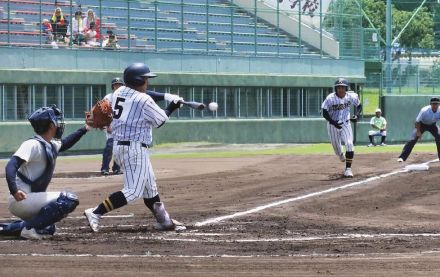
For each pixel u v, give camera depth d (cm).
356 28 8356
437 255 1833
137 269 1630
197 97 7150
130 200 2236
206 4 7388
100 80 6556
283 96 7731
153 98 2320
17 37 6256
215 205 2955
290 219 2594
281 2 7925
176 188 3522
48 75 6253
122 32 6950
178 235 2216
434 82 8888
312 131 7856
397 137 8419
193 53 7169
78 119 6444
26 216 2109
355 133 8006
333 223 2514
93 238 2130
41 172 2102
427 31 11762
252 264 1692
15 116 6088
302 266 1673
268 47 7800
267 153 5872
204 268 1645
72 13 6644
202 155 5788
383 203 2995
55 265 1672
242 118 7444
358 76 8262
